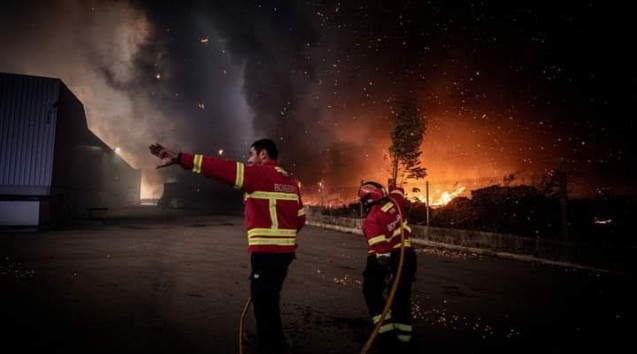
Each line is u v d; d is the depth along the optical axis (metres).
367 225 3.94
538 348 3.94
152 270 7.55
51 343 3.77
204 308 5.05
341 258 9.52
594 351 3.86
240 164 3.04
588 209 9.33
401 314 3.89
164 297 5.56
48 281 6.43
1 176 16.58
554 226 9.48
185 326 4.34
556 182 9.70
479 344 4.05
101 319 4.53
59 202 19.05
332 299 5.71
